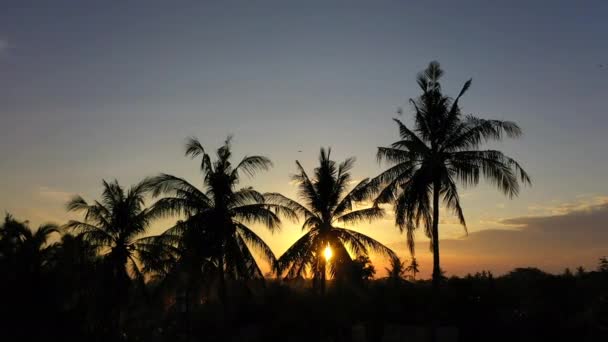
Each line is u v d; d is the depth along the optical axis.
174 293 40.38
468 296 43.03
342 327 42.66
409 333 40.97
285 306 44.53
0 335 36.25
